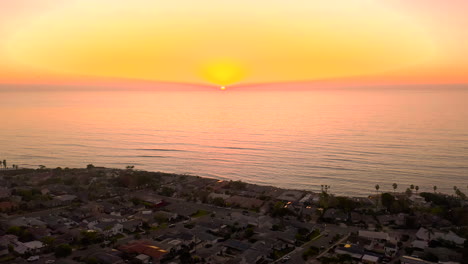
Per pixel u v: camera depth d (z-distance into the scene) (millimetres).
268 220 156375
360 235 138875
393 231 148750
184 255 120188
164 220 158000
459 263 115938
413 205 181125
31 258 119625
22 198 184500
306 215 166000
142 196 196250
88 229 145000
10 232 138250
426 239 136625
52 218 157000
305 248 131750
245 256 119812
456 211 162875
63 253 121062
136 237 139500
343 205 172875
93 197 192625
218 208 180000
